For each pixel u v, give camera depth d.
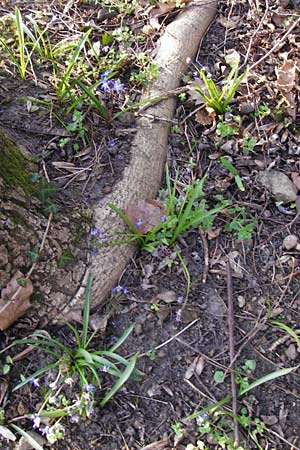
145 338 0.84
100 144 0.98
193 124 1.04
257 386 0.82
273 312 0.87
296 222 0.95
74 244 0.86
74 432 0.77
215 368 0.83
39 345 0.81
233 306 0.87
